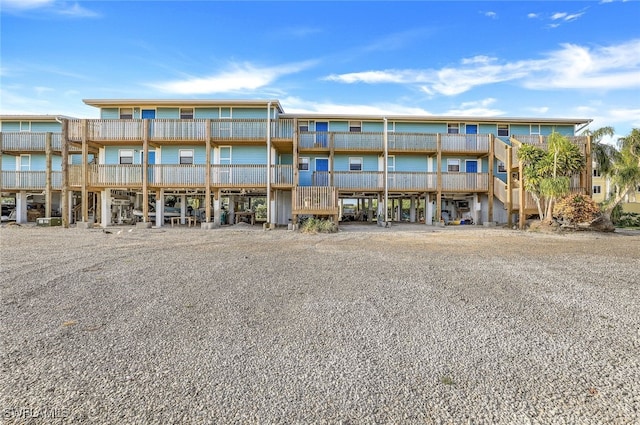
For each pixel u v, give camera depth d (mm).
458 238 13820
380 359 3193
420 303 4898
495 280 6316
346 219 30172
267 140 19922
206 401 2516
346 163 24312
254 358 3207
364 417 2340
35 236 14016
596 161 22172
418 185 22375
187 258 8695
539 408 2447
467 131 25062
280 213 23031
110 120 19859
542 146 20297
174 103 21938
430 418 2334
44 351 3318
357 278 6461
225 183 20000
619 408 2441
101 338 3639
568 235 15031
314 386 2729
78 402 2500
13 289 5527
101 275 6609
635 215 25484
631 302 4957
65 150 19578
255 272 6996
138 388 2686
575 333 3811
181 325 4031
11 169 24531
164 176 19906
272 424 2258
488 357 3236
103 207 20297
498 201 23547
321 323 4109
